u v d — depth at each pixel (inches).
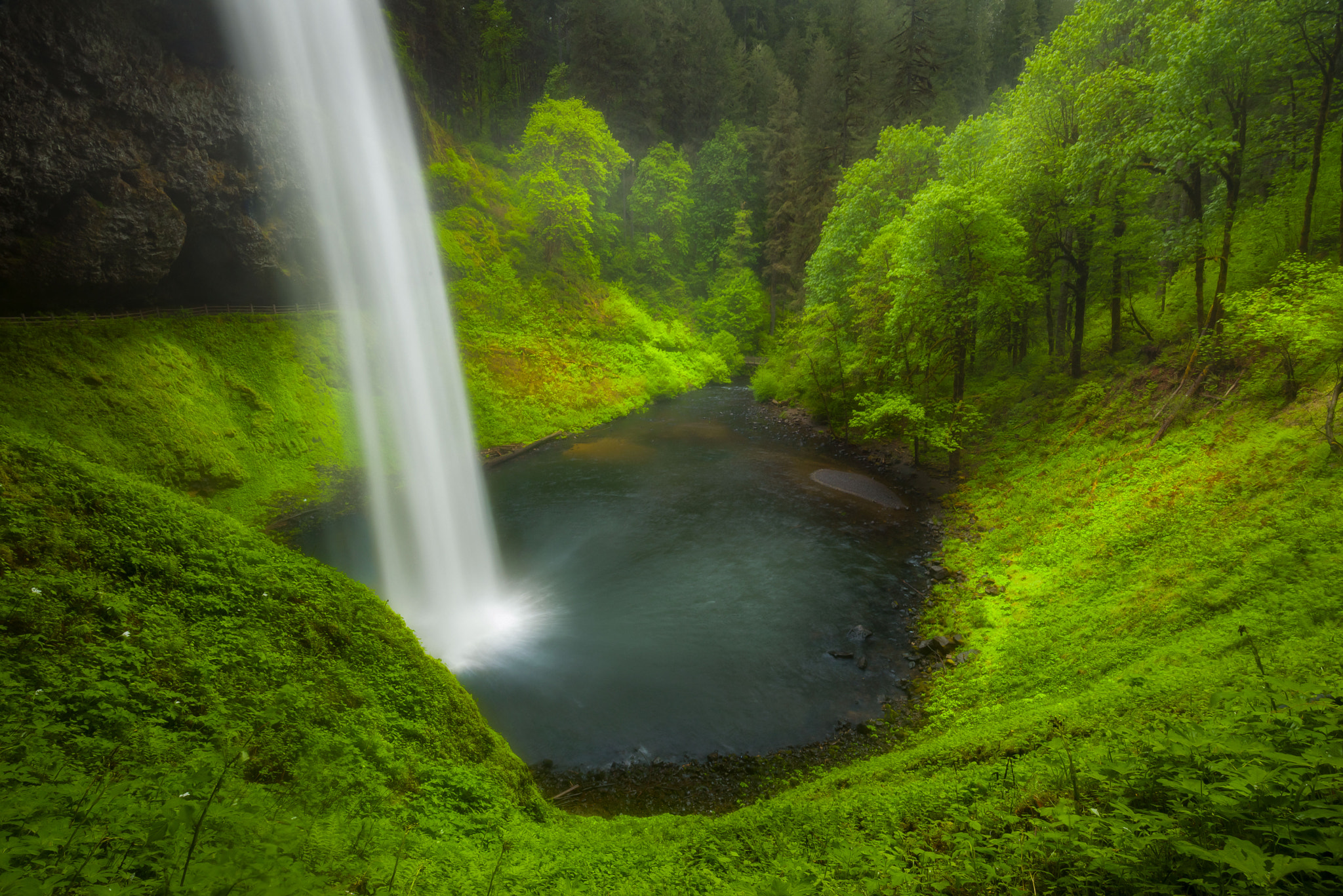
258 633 328.2
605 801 438.3
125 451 886.4
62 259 964.0
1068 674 470.3
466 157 2214.6
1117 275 935.0
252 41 1206.9
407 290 1572.3
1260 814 105.4
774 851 244.7
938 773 324.8
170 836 123.1
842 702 548.4
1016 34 2516.0
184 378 1025.5
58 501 324.5
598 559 858.8
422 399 1390.3
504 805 318.0
